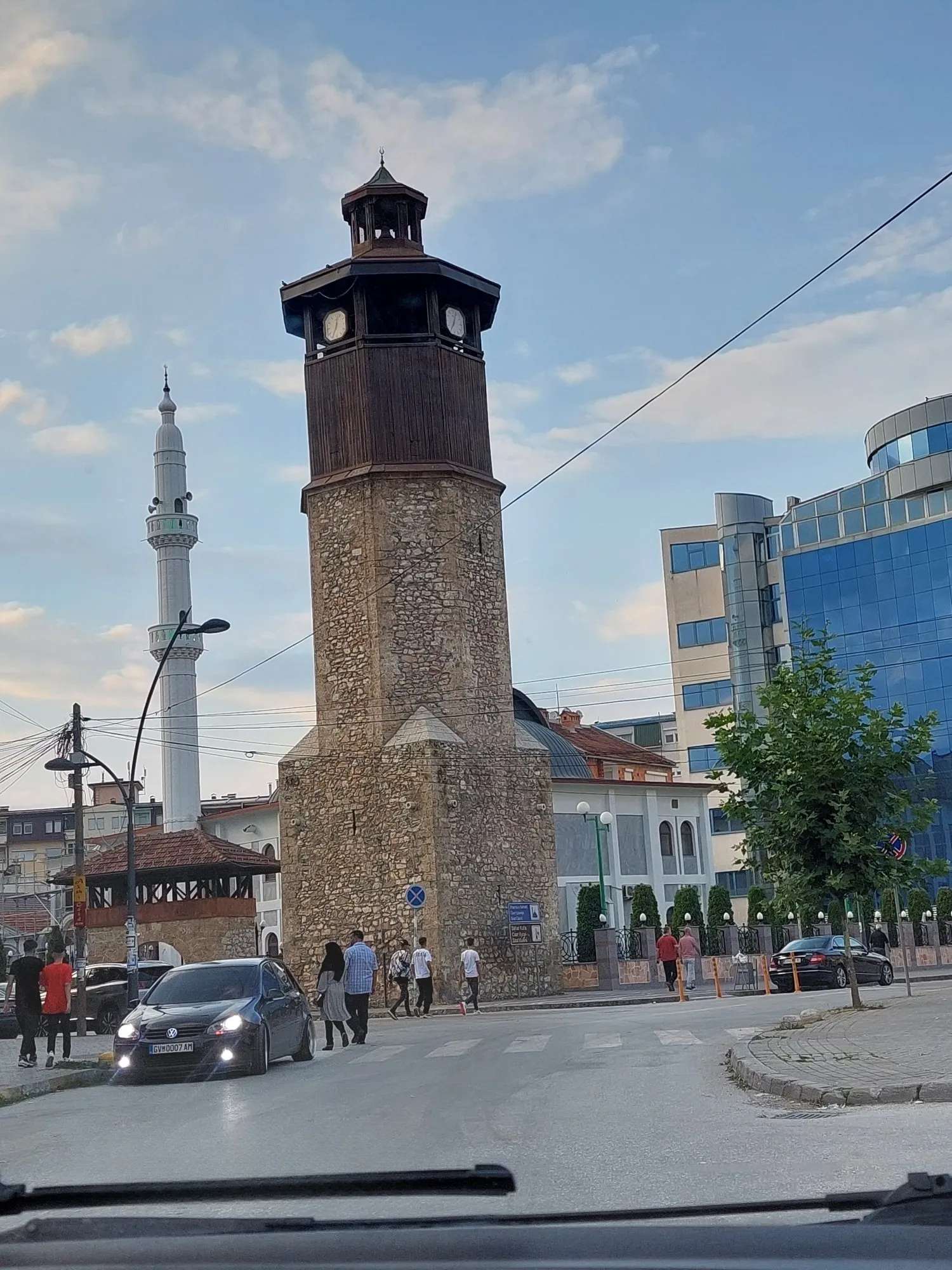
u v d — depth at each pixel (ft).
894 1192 8.29
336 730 139.23
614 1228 7.13
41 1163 37.60
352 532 140.26
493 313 151.02
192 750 293.02
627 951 161.68
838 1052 50.21
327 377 143.84
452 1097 48.49
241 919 164.55
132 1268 6.57
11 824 375.25
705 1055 59.21
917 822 79.41
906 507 275.59
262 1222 7.83
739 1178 28.48
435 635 138.10
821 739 78.64
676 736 320.70
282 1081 60.39
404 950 123.85
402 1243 6.91
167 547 306.14
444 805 133.49
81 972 108.17
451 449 141.90
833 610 281.74
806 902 78.54
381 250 144.87
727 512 302.04
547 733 211.61
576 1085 50.55
